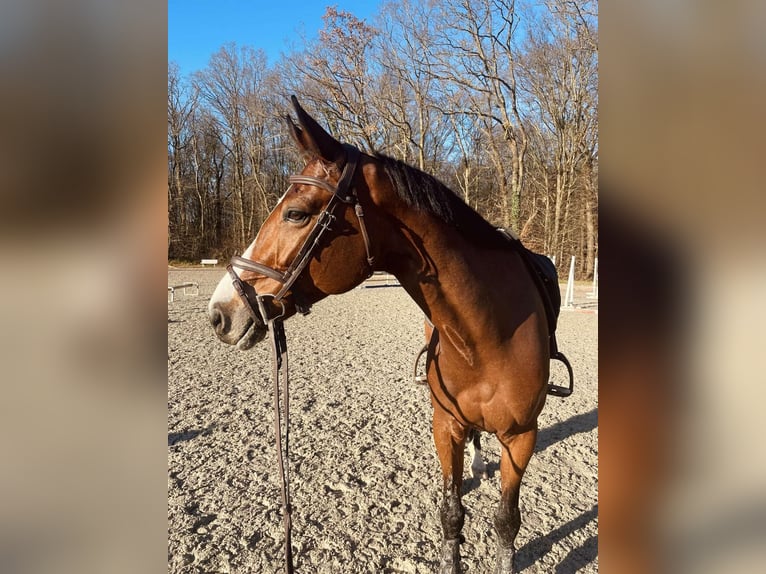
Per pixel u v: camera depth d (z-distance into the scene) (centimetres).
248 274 148
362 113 1922
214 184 3456
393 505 282
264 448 354
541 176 2386
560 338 799
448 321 159
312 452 348
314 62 1825
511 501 186
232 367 577
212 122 3291
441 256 154
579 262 2238
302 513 273
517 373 164
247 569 226
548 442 376
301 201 143
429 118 2428
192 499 285
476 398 171
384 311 1116
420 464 331
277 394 150
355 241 147
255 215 3434
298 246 145
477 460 319
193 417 412
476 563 234
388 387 502
